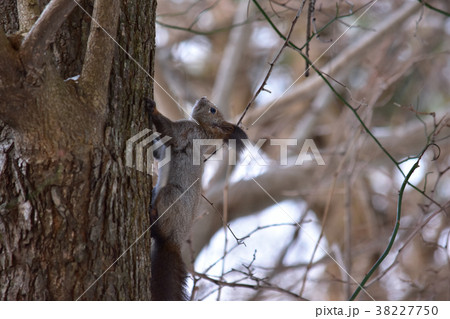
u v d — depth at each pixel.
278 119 11.38
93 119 3.34
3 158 3.33
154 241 4.55
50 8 2.98
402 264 9.65
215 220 9.31
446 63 10.70
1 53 2.96
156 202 4.54
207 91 11.90
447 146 10.33
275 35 12.11
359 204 11.05
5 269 3.24
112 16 3.32
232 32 10.59
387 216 10.95
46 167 3.26
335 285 9.95
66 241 3.27
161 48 11.16
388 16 10.41
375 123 10.65
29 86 3.08
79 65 3.55
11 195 3.29
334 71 9.90
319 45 10.60
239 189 9.97
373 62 10.05
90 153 3.34
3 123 3.39
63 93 3.23
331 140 10.62
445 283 8.23
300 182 10.23
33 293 3.20
